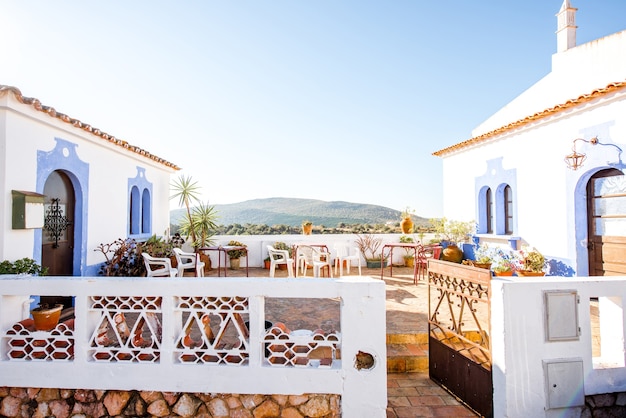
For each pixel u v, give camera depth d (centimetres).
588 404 296
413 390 393
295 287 279
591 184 661
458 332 371
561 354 294
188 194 1148
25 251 488
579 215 670
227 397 281
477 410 329
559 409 292
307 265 1001
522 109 1026
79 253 636
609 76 775
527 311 291
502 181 894
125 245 741
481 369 322
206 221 1130
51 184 581
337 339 283
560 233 709
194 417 280
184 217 1166
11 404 293
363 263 1173
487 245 942
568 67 870
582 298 298
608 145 599
